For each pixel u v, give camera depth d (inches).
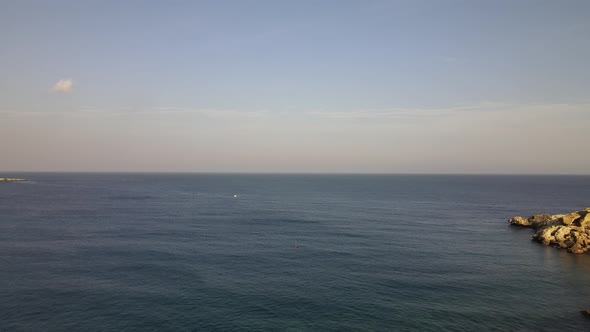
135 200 6373.0
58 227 3587.6
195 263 2367.1
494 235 3499.0
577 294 1897.1
